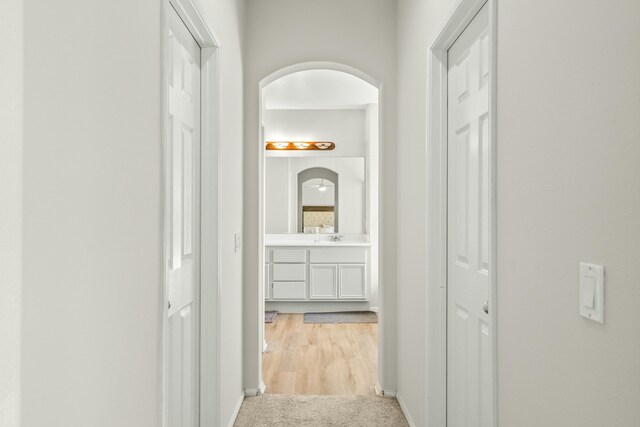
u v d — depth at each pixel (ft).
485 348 5.62
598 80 2.89
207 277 7.04
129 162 3.65
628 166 2.61
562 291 3.30
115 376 3.39
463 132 6.50
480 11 5.73
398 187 9.75
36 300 2.46
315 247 18.70
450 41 6.81
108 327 3.28
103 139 3.20
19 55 2.32
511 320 4.17
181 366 6.18
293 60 10.02
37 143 2.47
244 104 9.91
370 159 19.27
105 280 3.23
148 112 4.06
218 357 7.05
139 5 3.85
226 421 7.91
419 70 7.89
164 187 4.38
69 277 2.78
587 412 3.01
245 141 9.96
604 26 2.83
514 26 4.09
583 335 3.05
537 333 3.67
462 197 6.55
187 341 6.47
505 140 4.30
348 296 18.75
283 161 20.07
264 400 9.78
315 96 17.57
